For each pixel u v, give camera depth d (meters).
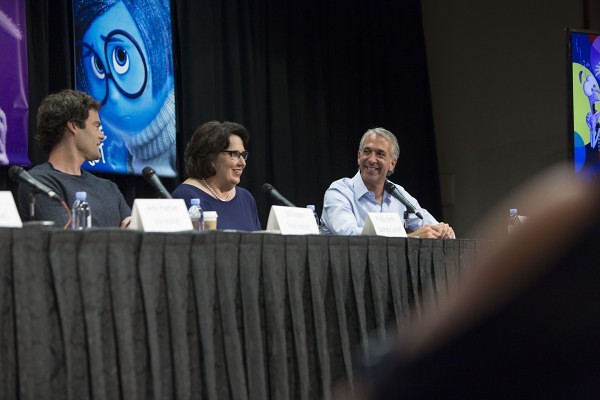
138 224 2.82
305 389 3.00
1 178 5.09
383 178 5.04
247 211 4.58
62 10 5.50
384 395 0.75
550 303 0.72
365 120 8.05
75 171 3.78
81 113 3.74
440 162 8.59
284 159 7.30
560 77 7.97
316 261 3.11
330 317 3.18
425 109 8.42
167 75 6.20
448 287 3.79
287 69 7.51
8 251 2.18
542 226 0.73
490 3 8.38
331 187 5.06
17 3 5.13
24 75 5.16
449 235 4.20
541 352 0.73
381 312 3.39
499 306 0.73
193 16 6.56
